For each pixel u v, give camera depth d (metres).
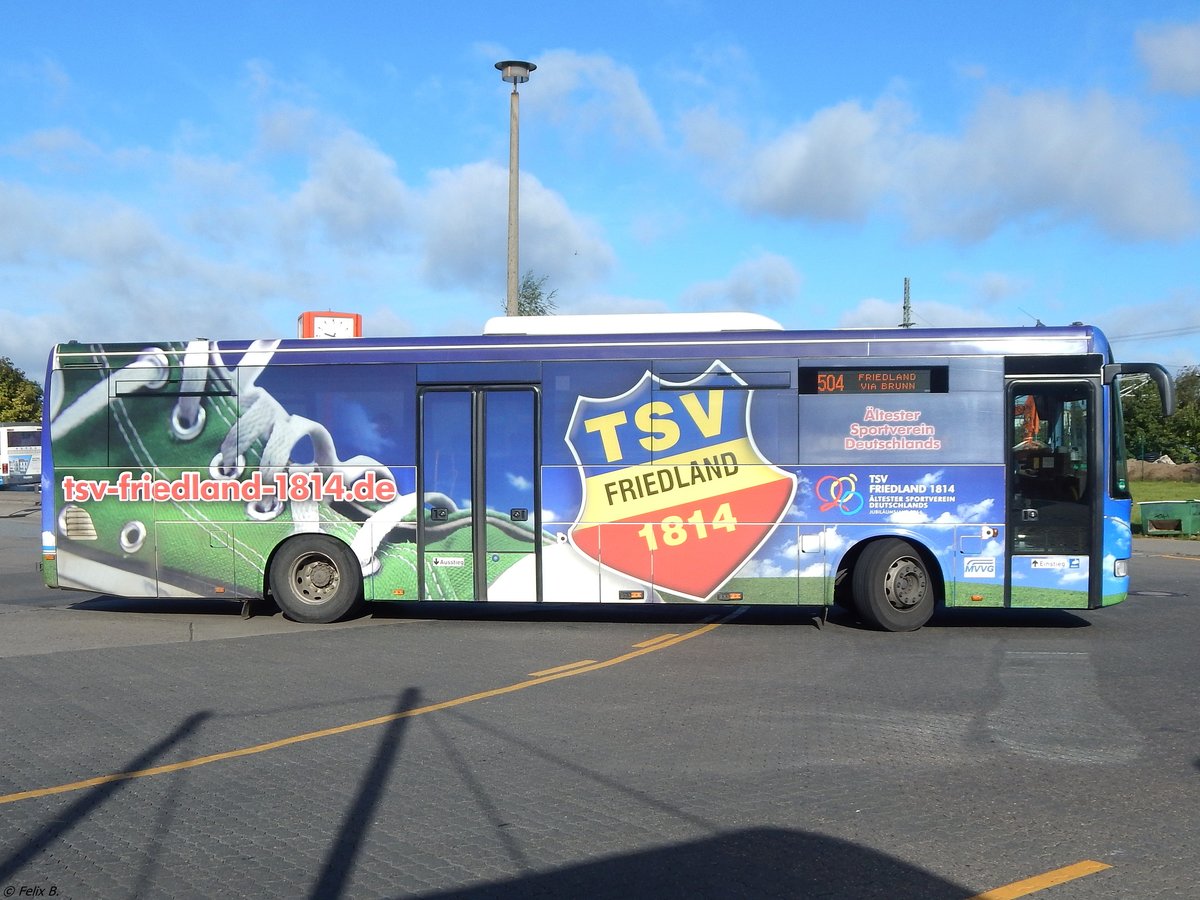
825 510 11.82
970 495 11.69
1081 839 5.34
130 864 5.07
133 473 12.69
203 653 10.73
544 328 12.38
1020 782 6.31
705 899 4.63
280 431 12.48
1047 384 11.69
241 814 5.79
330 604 12.45
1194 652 10.73
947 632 11.99
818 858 5.09
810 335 11.91
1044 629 12.18
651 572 11.97
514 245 19.44
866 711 8.14
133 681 9.35
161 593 12.63
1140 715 8.00
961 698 8.59
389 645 11.20
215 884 4.82
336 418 12.41
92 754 7.01
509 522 12.14
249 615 13.20
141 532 12.67
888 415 11.80
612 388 12.07
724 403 11.95
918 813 5.75
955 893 4.68
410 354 12.31
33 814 5.81
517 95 19.27
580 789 6.20
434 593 12.23
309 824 5.62
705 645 11.16
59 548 12.79
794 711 8.15
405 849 5.25
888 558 11.80
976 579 11.66
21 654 10.67
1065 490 11.65
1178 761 6.75
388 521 12.30
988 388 11.72
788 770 6.57
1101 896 4.62
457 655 10.62
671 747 7.11
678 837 5.39
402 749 7.09
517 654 10.66
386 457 12.32
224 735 7.49
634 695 8.74
